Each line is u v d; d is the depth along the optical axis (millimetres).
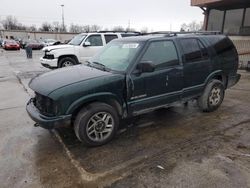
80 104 3232
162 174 2797
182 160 3090
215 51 4848
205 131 3990
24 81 8766
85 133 3332
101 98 3412
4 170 2910
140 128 4152
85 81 3312
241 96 6219
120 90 3551
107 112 3477
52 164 3043
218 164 2982
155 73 3850
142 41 3914
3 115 4945
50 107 3148
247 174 2770
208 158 3129
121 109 3666
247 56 11633
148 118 4613
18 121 4578
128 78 3584
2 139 3785
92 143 3428
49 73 3934
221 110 5066
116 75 3529
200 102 4836
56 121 3125
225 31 12617
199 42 4621
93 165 3008
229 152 3281
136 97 3734
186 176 2752
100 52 4617
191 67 4363
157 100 3988
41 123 3154
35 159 3170
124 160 3115
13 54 23750
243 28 11719
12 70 11789
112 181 2686
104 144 3555
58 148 3473
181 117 4672
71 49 9852
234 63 5332
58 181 2699
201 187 2561
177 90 4234
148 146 3486
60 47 9820
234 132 3939
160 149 3391
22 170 2910
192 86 4480
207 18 13500
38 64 14672
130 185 2613
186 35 4523
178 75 4164
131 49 3916
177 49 4203
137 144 3555
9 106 5594
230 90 6945
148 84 3801
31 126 4320
